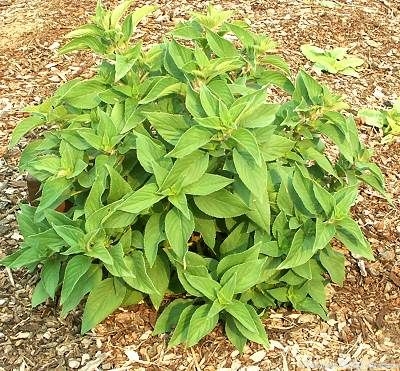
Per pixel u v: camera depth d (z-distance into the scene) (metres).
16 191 1.55
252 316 1.08
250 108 1.00
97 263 1.11
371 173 1.26
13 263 1.09
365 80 1.97
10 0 2.31
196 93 1.04
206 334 1.11
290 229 1.09
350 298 1.29
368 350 1.19
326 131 1.14
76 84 1.13
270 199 1.12
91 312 1.08
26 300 1.28
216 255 1.19
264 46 1.20
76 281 1.00
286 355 1.17
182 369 1.15
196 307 1.11
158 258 1.12
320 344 1.20
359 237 1.04
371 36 2.15
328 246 1.13
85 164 1.06
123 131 1.07
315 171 1.24
